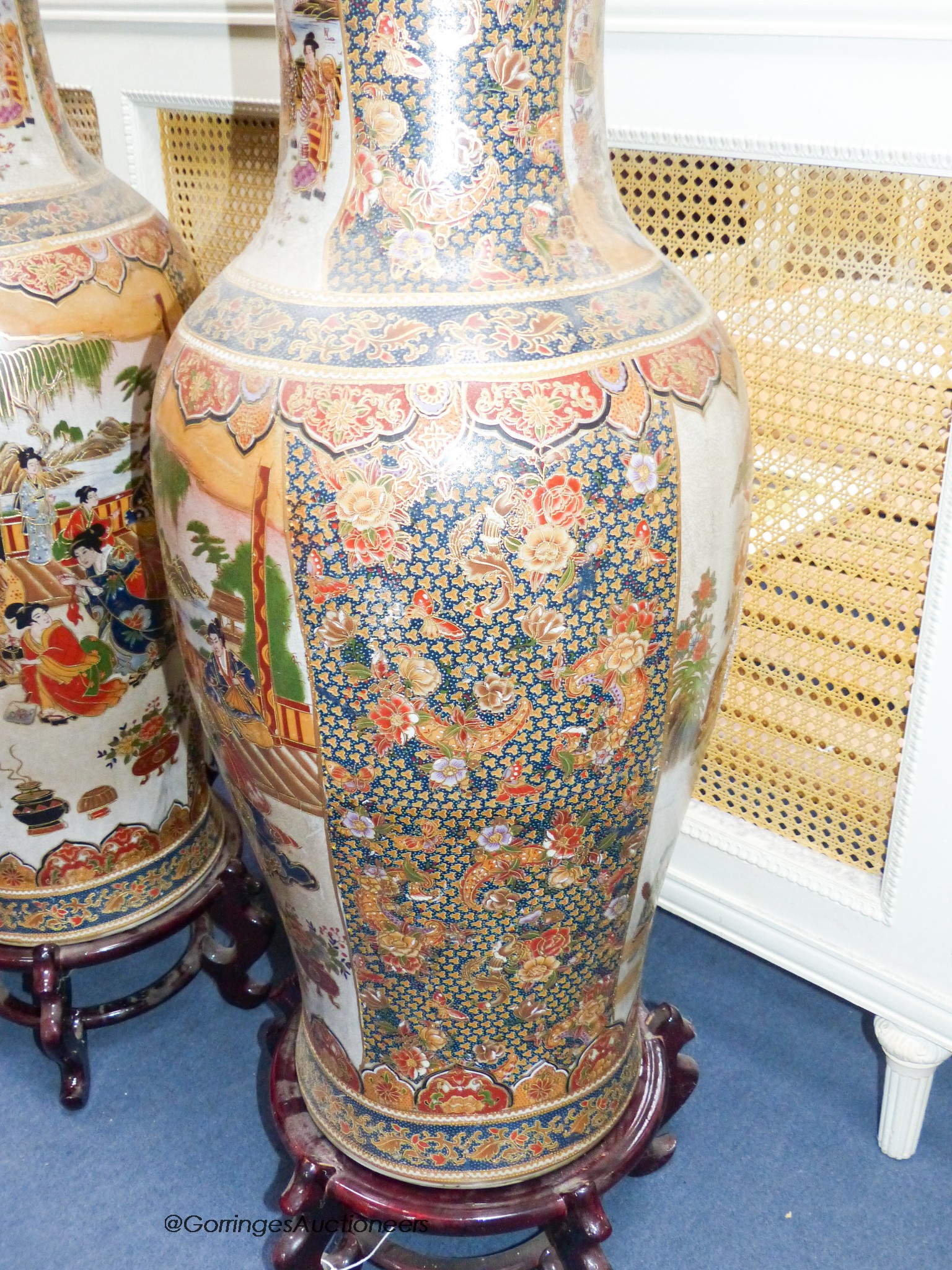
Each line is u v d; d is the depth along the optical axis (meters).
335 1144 1.20
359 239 0.86
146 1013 1.57
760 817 1.45
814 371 1.21
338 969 1.08
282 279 0.89
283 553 0.84
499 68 0.82
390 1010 1.08
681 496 0.86
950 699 1.16
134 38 1.57
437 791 0.90
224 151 1.60
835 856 1.39
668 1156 1.31
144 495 1.24
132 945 1.43
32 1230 1.28
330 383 0.83
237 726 0.97
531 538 0.81
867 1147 1.35
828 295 1.17
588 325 0.85
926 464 1.15
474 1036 1.07
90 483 1.19
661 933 1.67
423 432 0.81
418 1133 1.14
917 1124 1.31
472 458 0.80
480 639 0.83
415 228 0.85
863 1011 1.53
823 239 1.15
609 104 1.20
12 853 1.37
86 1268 1.24
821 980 1.42
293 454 0.83
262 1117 1.42
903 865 1.26
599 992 1.11
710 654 0.97
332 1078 1.19
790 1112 1.40
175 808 1.46
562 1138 1.16
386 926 1.00
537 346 0.83
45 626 1.22
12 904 1.40
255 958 1.53
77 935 1.43
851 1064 1.46
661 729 0.95
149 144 1.67
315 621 0.85
